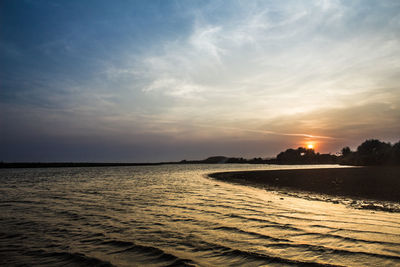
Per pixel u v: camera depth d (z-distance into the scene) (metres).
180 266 5.23
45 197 16.70
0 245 6.84
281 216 9.55
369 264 5.03
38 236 7.64
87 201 14.52
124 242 6.88
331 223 8.39
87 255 6.01
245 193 17.22
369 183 21.89
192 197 15.33
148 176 42.44
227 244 6.48
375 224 8.20
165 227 8.30
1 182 32.31
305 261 5.25
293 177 31.62
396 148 67.56
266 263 5.23
